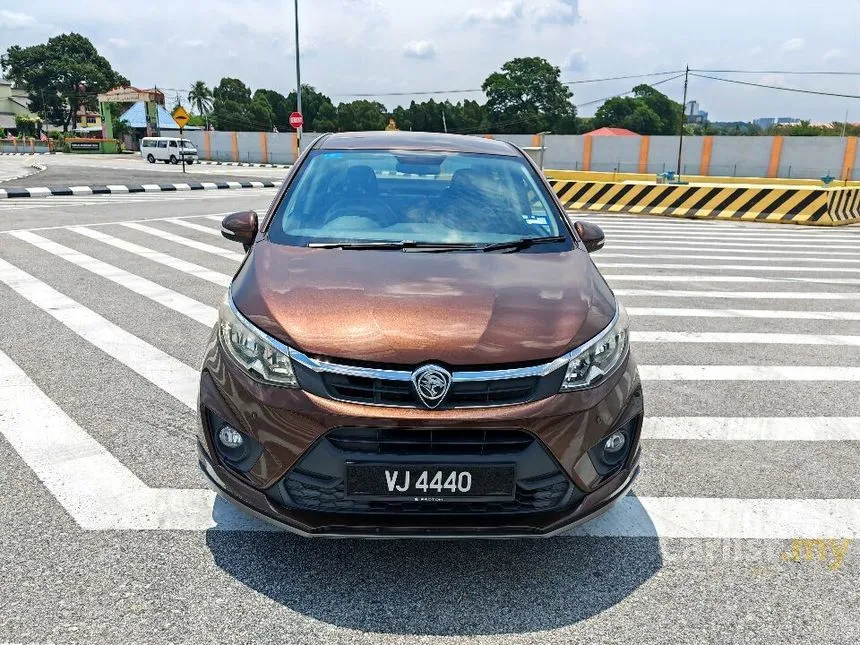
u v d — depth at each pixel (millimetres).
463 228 3156
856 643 2174
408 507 2191
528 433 2160
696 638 2184
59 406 3811
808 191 14039
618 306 2668
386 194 3340
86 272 7270
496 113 90438
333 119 97188
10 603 2240
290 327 2271
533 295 2523
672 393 4359
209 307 5926
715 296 7109
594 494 2311
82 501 2873
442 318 2305
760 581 2490
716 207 14852
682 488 3162
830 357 5156
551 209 3428
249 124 91500
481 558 2580
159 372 4352
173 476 3092
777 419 3984
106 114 65750
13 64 107750
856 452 3580
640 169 41875
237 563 2494
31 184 19188
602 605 2332
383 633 2168
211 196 16812
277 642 2113
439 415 2107
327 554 2566
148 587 2346
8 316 5531
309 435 2143
